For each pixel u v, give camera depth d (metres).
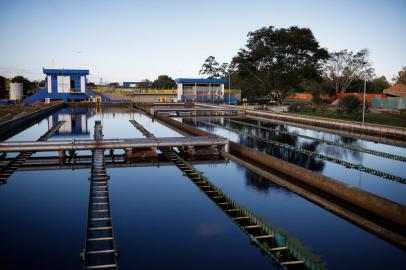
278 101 87.12
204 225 17.88
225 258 14.94
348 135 44.56
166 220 18.47
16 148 27.86
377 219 17.97
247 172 26.92
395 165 29.25
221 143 31.56
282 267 14.20
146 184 24.02
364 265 14.36
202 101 101.06
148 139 31.61
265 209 19.83
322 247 15.73
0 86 126.12
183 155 31.59
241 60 82.62
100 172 25.59
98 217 18.42
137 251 15.48
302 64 78.38
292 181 24.44
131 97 107.81
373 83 113.69
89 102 91.62
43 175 25.91
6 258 14.88
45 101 92.19
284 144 38.06
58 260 14.70
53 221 18.34
